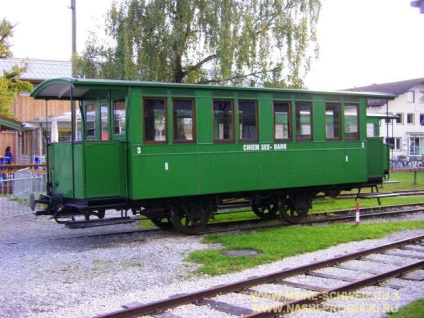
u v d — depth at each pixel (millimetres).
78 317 6176
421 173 36344
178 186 11516
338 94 14086
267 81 20969
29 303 6801
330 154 14023
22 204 16453
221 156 12125
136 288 7562
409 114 51750
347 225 13062
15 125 25594
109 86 10688
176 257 9570
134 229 13031
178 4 20203
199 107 11820
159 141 11305
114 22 20641
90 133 12766
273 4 20906
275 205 14484
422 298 6773
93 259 9398
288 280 7711
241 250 10180
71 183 10945
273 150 12945
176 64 20906
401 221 13875
